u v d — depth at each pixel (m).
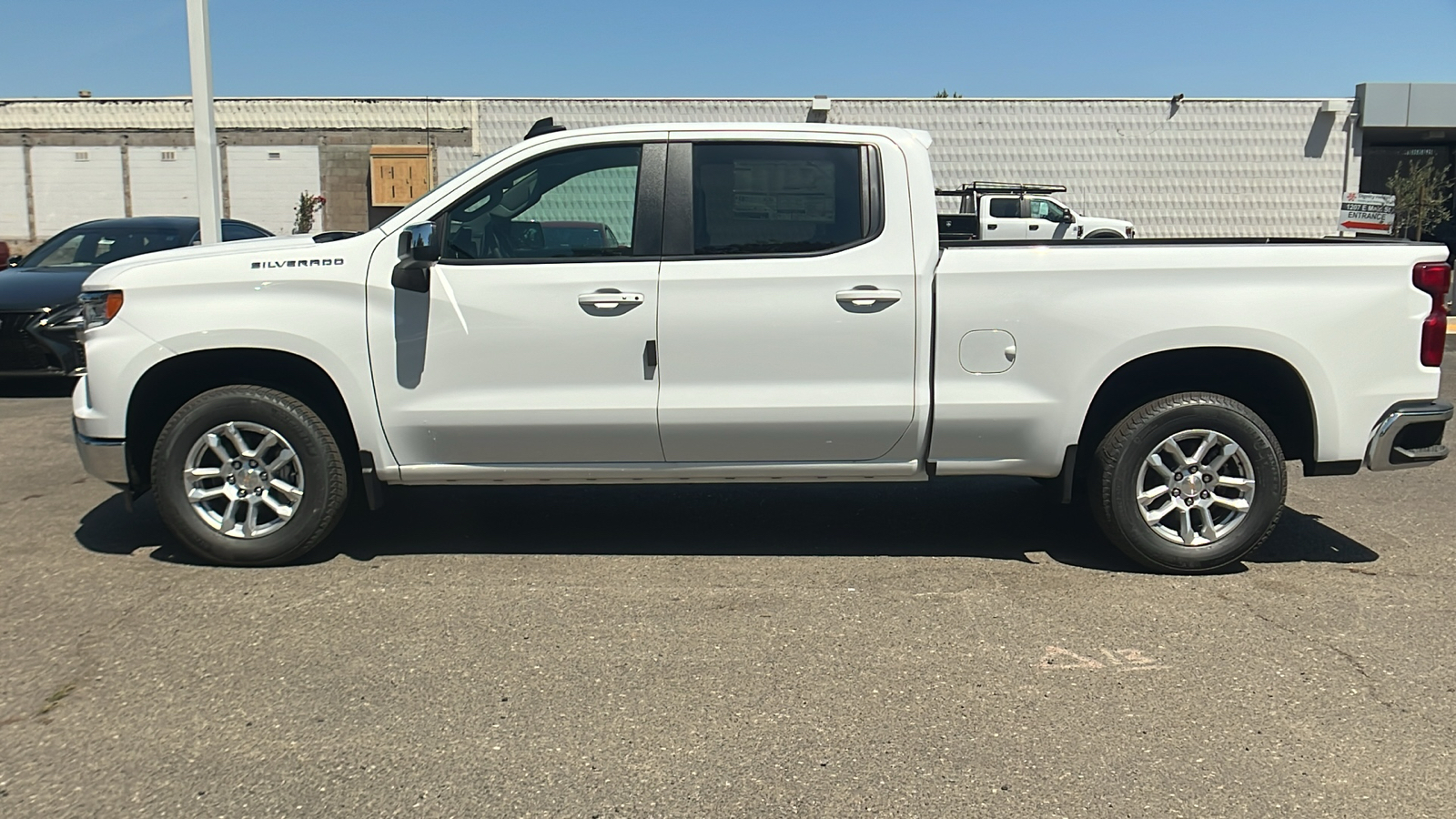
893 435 4.86
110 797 3.07
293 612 4.47
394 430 4.85
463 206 4.86
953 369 4.78
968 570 5.07
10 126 26.47
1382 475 7.05
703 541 5.52
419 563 5.12
